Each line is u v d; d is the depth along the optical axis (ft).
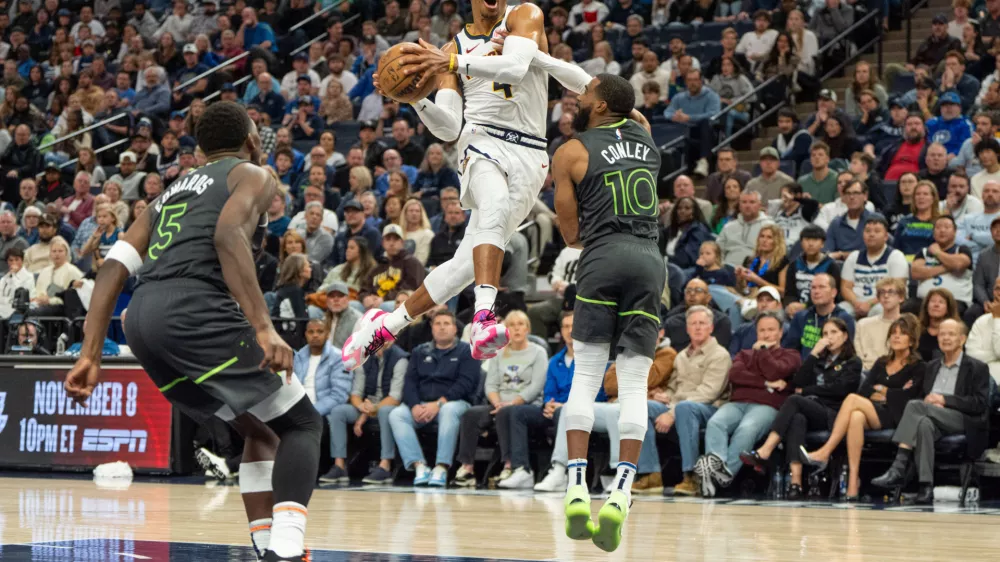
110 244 42.42
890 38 50.08
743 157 45.62
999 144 35.47
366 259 37.27
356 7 62.23
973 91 41.60
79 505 24.06
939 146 36.68
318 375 33.24
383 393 32.91
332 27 59.11
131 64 61.67
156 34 64.80
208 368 13.05
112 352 33.76
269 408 13.17
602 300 16.05
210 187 13.41
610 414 29.63
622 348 16.03
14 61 66.08
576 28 53.11
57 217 48.52
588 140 16.49
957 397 27.53
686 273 35.53
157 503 24.66
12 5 71.10
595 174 16.26
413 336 34.96
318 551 16.89
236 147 14.12
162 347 13.03
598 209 16.24
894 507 25.90
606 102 16.75
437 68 15.71
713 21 53.57
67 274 41.32
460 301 37.40
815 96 47.26
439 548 17.42
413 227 39.47
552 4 56.65
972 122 40.04
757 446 29.58
